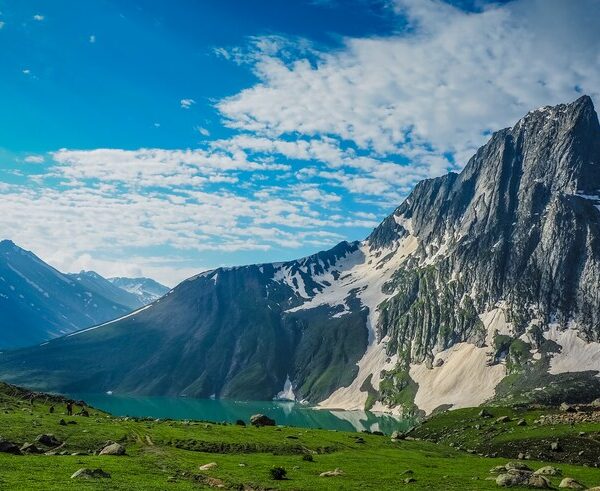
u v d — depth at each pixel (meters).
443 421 182.50
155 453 78.75
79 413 118.94
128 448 81.06
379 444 115.25
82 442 81.06
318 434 119.06
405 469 81.31
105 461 66.31
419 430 180.25
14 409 106.25
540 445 125.00
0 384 139.88
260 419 132.88
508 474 70.62
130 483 54.16
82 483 51.44
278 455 91.38
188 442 91.25
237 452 90.69
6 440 68.25
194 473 65.94
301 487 62.94
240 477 66.38
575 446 120.69
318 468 78.00
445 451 118.25
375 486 65.81
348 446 106.81
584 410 165.38
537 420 152.75
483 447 133.25
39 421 91.38
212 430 108.44
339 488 63.44
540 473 82.38
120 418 121.62
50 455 68.44
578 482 70.19
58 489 48.09
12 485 48.78
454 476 76.56
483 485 68.88
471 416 179.75
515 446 127.56
